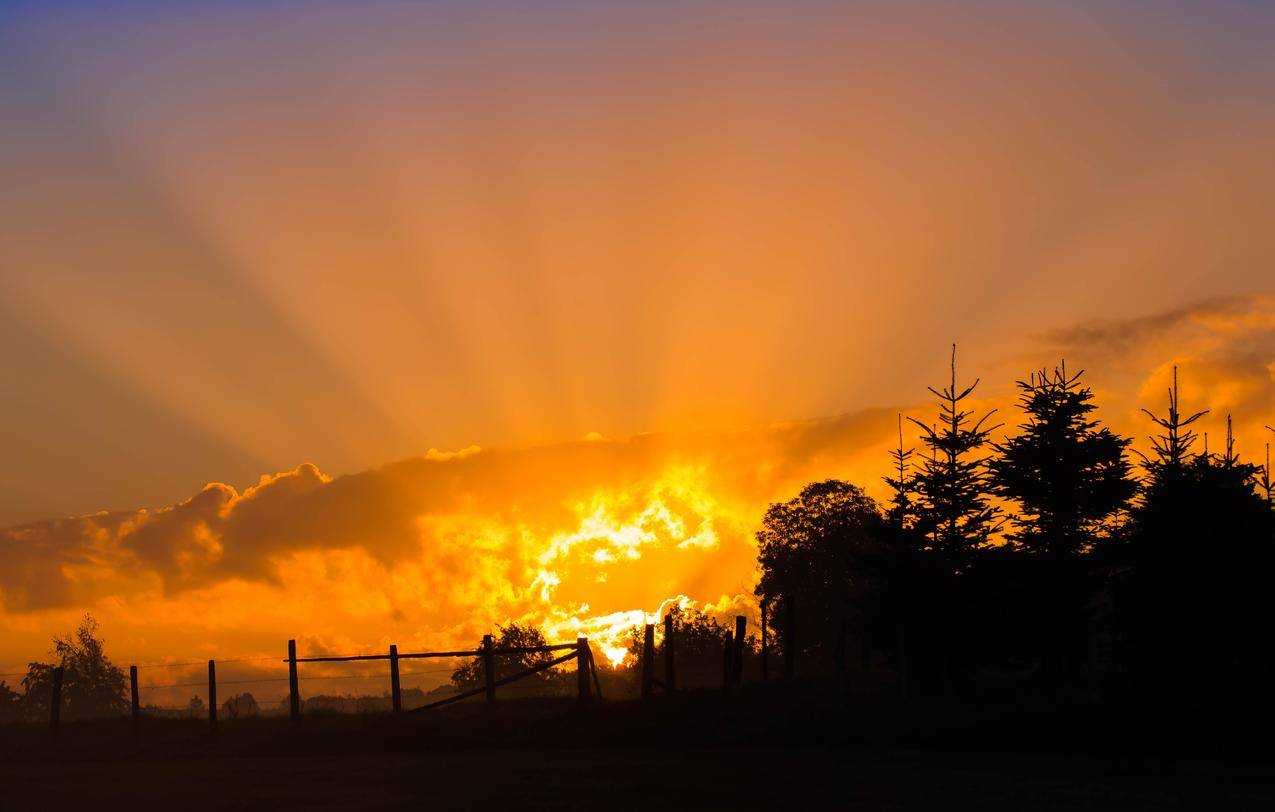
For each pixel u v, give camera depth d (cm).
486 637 3522
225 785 2372
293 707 3694
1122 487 3962
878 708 3023
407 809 1895
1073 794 1933
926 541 4034
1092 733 2664
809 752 2672
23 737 4081
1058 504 3984
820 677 3822
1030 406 4097
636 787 2091
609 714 3231
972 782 2097
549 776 2306
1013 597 3931
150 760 3397
